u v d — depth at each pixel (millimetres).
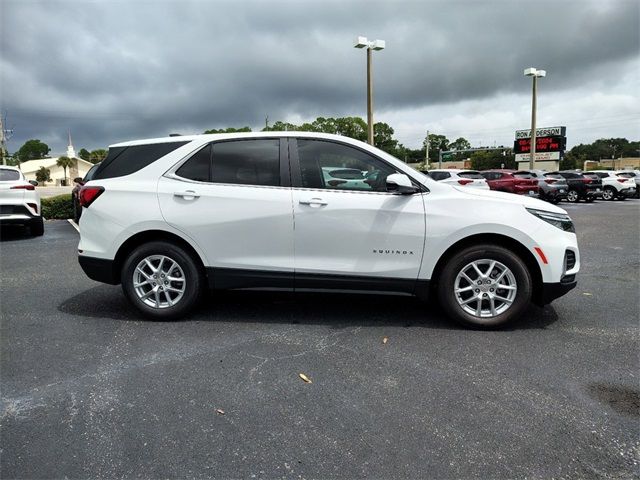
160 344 3754
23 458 2324
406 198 4012
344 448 2404
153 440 2473
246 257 4133
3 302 4926
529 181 19859
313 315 4453
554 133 39219
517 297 3980
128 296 4305
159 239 4285
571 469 2244
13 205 9586
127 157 4398
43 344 3758
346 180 4102
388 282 4062
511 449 2391
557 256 3953
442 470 2240
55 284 5719
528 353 3557
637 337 3891
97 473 2223
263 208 4059
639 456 2332
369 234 4004
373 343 3758
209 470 2246
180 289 4293
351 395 2932
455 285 4039
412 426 2596
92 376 3193
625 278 6098
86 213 4340
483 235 4039
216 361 3430
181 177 4227
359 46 18500
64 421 2646
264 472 2232
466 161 97438
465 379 3137
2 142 44000
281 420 2658
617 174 27328
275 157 4172
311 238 4047
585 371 3250
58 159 81875
